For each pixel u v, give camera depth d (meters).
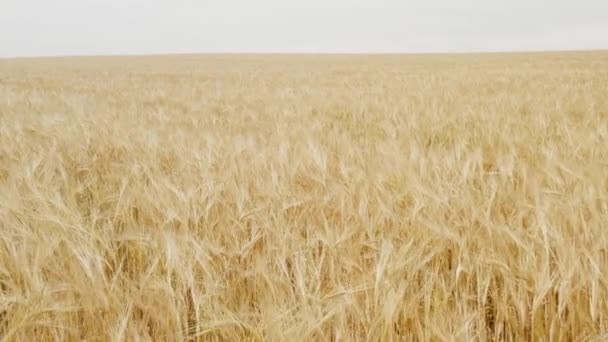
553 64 24.09
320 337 1.31
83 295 1.42
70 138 4.07
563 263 1.48
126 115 5.82
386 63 31.77
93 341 1.40
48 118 5.12
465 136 4.14
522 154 3.38
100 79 17.78
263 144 3.78
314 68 25.58
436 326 1.27
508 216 2.04
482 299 1.54
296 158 3.01
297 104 7.20
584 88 9.12
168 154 3.62
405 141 3.98
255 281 1.60
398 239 1.94
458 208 2.00
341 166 2.78
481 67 22.83
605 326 1.38
